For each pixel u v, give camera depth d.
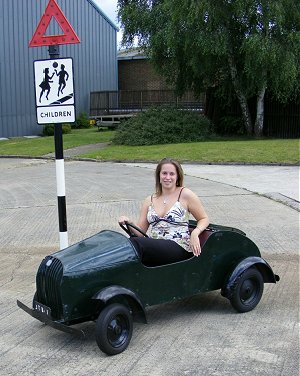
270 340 4.56
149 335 4.73
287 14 21.17
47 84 5.84
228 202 10.70
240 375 3.96
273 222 8.96
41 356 4.39
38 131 32.66
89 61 36.44
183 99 31.80
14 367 4.21
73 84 5.75
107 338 4.27
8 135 30.80
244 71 21.91
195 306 5.43
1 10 30.08
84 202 11.21
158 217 5.15
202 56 22.09
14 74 31.02
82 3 35.44
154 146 21.47
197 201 5.16
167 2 21.30
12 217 10.05
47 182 14.32
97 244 4.64
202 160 17.05
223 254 5.12
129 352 4.40
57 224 9.38
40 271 4.54
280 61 20.88
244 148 18.97
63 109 5.82
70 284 4.27
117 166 17.23
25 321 5.16
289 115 24.66
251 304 5.21
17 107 31.27
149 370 4.09
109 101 34.47
